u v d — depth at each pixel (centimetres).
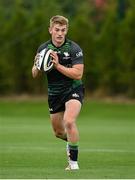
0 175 2162
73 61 2462
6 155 3216
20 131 5447
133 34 8738
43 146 3919
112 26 8881
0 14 9344
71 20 9412
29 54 9169
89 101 9106
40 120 7275
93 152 3450
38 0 11019
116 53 8881
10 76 9312
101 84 9131
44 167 2597
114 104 8938
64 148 3747
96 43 8975
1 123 6681
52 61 2436
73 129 2414
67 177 2089
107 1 10619
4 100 9269
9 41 9212
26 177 2100
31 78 9312
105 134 5291
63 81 2477
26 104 9031
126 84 9019
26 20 9194
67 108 2444
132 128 6162
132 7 8775
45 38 9050
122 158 3047
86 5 10512
